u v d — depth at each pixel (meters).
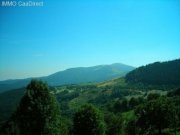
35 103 35.47
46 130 35.16
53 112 36.69
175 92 191.00
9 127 37.78
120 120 84.06
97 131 48.66
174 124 91.06
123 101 199.00
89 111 49.88
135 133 98.94
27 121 35.00
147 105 96.19
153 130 94.00
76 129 49.38
